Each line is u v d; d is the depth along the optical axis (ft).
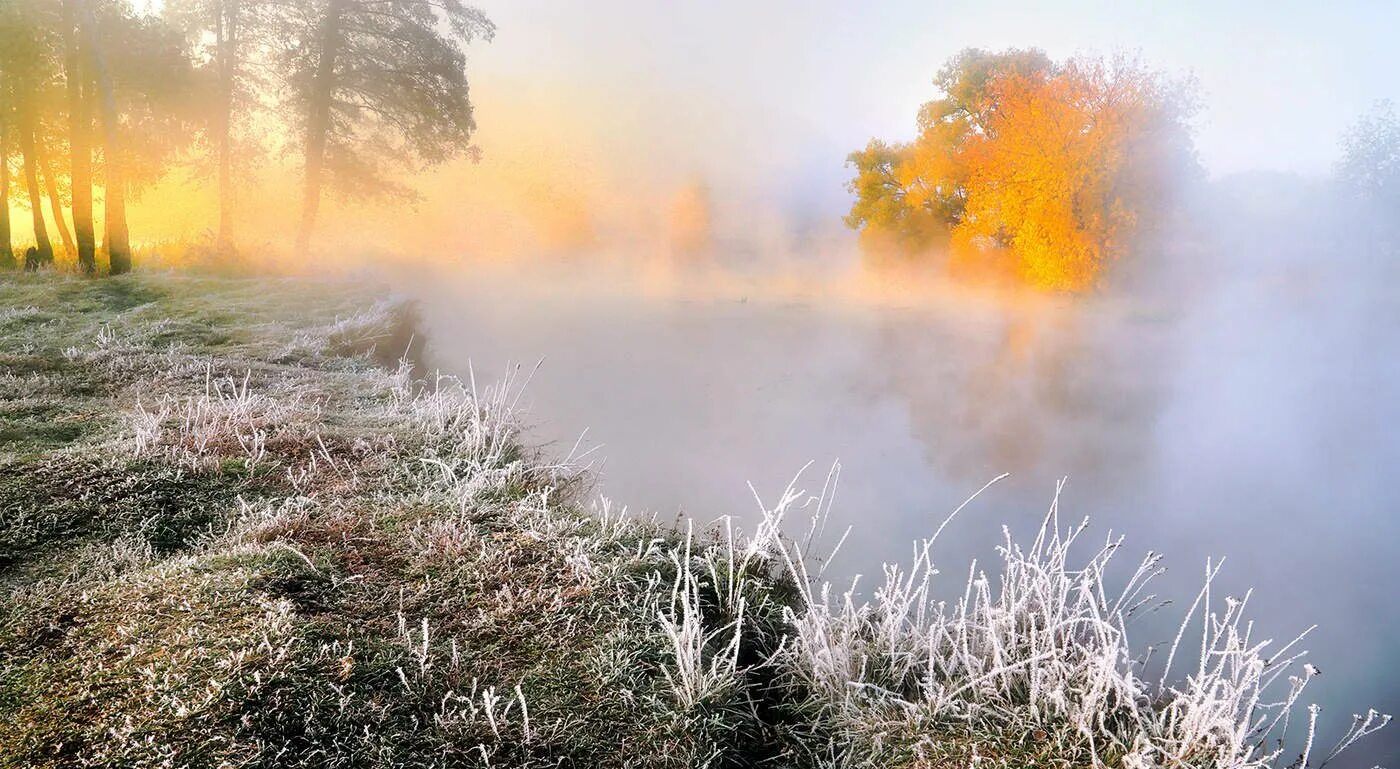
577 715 9.02
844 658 10.52
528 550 13.30
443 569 12.30
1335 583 19.60
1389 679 15.35
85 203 46.52
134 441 16.38
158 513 13.48
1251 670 8.80
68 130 50.85
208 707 8.01
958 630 10.82
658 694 9.57
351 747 7.94
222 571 11.21
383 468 17.28
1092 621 9.97
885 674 10.64
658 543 14.69
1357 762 12.67
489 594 11.63
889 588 12.22
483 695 9.14
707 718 9.27
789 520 19.89
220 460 16.06
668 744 8.71
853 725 9.57
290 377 25.88
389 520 14.17
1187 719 8.62
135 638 9.30
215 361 26.27
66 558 11.60
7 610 9.86
